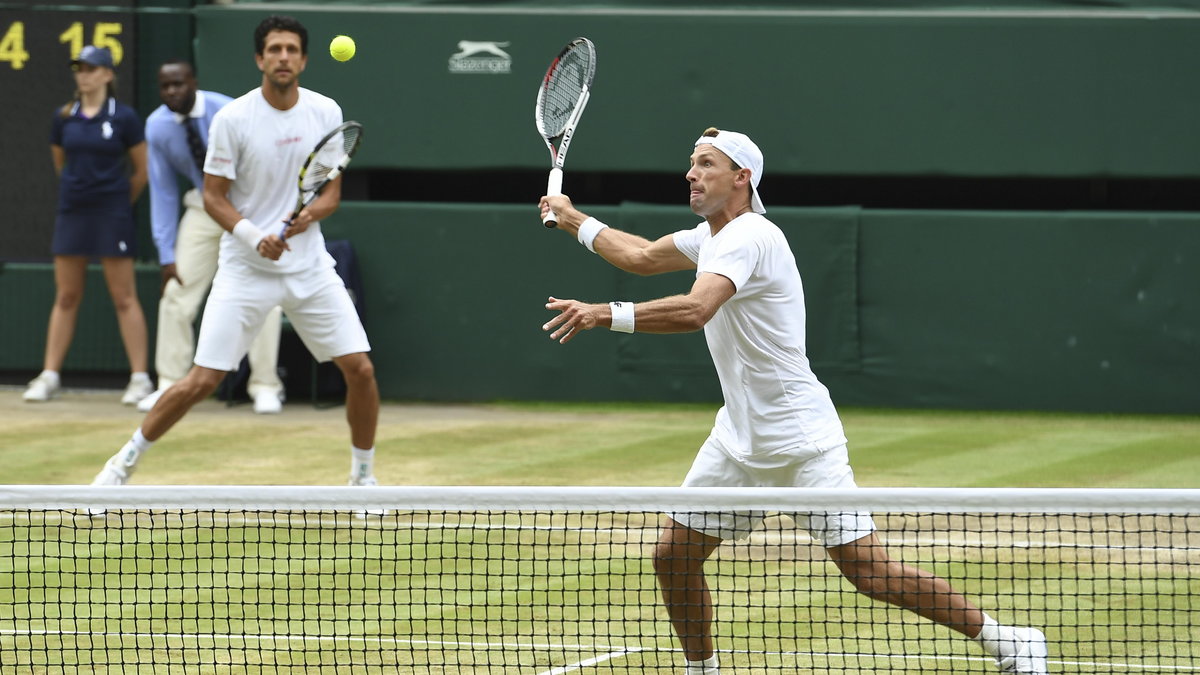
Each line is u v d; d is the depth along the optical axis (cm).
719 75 3500
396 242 3553
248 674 1505
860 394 3506
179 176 3634
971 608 1393
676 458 2789
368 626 1680
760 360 1437
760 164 1471
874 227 3469
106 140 3322
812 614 1739
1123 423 3309
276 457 2777
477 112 3538
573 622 1694
